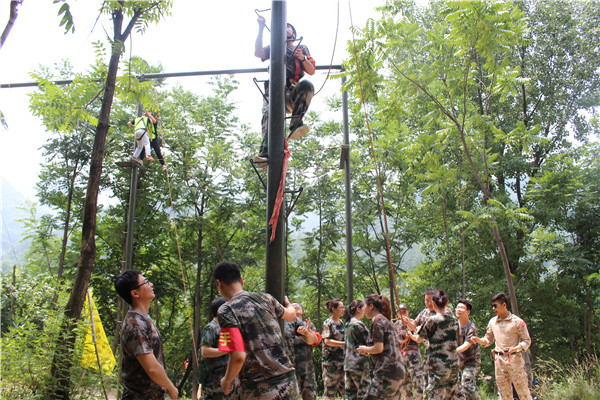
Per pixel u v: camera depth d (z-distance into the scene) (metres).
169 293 21.11
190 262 20.77
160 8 6.18
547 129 22.62
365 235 22.27
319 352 23.73
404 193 20.86
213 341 5.41
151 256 20.92
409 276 24.17
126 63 6.51
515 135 13.20
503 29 10.30
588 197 19.31
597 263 19.78
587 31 21.00
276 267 4.01
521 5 21.39
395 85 12.09
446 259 22.16
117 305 20.39
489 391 17.00
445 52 11.83
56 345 5.07
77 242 21.00
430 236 22.09
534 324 20.09
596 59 20.98
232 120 22.11
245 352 3.16
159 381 3.49
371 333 5.61
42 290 6.63
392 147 17.23
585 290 20.59
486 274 21.27
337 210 22.05
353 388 6.67
